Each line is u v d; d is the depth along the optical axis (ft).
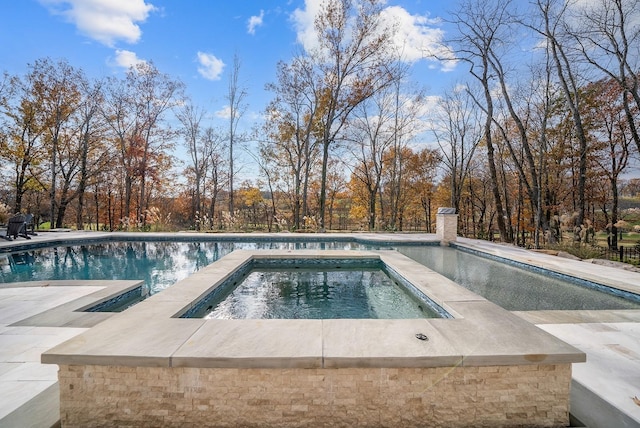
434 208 84.89
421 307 14.08
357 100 51.49
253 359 6.47
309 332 7.91
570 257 24.56
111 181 67.15
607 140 44.42
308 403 6.61
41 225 65.26
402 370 6.64
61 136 54.39
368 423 6.65
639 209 42.80
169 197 84.89
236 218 50.24
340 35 48.91
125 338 7.44
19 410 6.64
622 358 8.93
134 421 6.63
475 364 6.61
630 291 15.28
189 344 7.13
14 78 49.08
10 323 10.77
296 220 62.34
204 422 6.59
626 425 6.34
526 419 6.76
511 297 15.92
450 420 6.72
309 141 60.18
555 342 7.39
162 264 24.71
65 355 6.48
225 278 15.85
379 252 23.12
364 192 83.46
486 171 65.87
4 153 50.78
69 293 13.91
